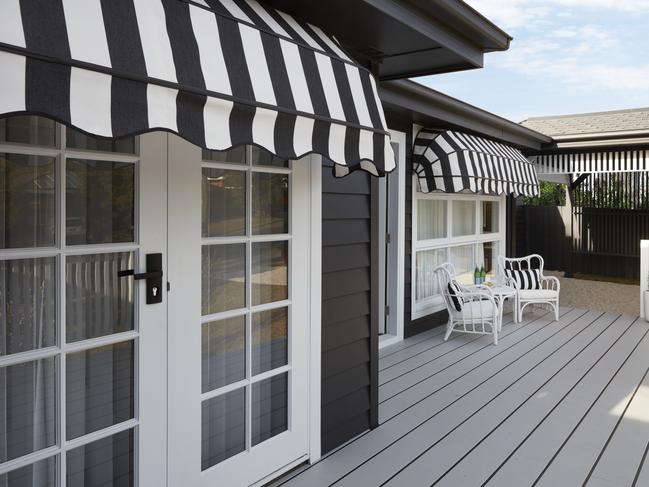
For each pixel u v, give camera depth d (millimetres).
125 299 2416
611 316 8367
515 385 5020
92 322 2303
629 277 12836
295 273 3311
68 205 2213
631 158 9094
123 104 1739
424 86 5977
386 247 6770
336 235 3645
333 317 3643
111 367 2379
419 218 7289
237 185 2953
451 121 6953
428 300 7461
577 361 5832
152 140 2467
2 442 2061
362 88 2971
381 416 4254
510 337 6945
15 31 1503
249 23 2365
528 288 8367
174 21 2006
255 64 2289
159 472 2547
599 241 13250
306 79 2557
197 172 2682
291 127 2406
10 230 2051
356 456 3553
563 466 3430
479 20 3721
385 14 3111
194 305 2689
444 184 6770
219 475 2846
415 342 6684
